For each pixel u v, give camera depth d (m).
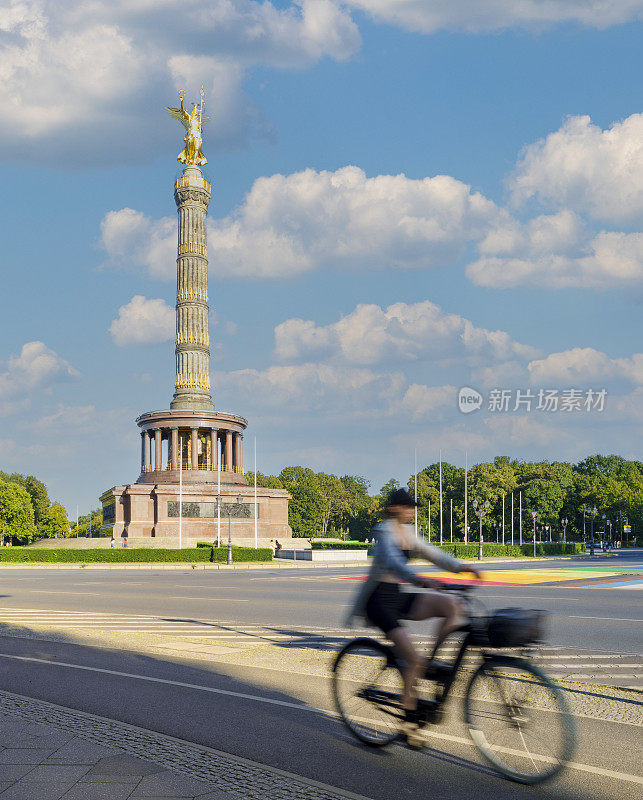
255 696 11.15
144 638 17.17
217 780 7.20
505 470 161.25
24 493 122.06
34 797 6.69
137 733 8.86
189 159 96.12
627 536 169.62
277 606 25.05
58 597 28.91
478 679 7.76
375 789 7.21
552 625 19.61
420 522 140.62
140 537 85.62
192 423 91.69
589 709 10.50
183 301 94.25
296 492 152.12
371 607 8.37
